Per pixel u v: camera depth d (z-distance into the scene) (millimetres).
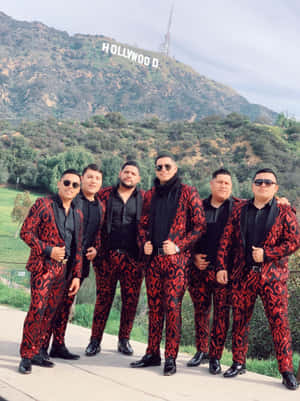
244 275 4289
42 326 4434
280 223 4203
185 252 4574
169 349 4426
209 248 4734
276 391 4000
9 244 52469
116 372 4438
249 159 112625
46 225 4395
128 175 4973
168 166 4602
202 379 4297
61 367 4547
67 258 4445
